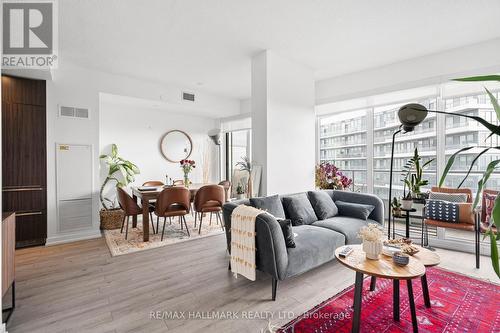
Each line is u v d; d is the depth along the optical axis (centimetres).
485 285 249
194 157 651
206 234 417
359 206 351
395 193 445
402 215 332
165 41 338
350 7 267
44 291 237
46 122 378
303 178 414
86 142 413
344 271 282
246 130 639
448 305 216
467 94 351
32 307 211
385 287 246
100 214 446
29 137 362
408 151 427
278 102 379
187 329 185
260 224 231
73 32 312
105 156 491
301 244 254
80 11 269
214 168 687
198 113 629
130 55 379
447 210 317
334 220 331
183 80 492
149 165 582
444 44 347
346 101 469
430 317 200
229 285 249
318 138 522
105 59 391
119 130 543
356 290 183
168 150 606
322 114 504
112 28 304
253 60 387
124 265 296
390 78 414
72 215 398
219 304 217
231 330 184
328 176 439
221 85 524
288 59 393
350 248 227
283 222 244
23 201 358
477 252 292
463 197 335
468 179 367
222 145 694
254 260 233
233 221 260
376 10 272
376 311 207
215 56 385
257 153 380
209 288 243
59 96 391
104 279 261
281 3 259
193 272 277
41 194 371
